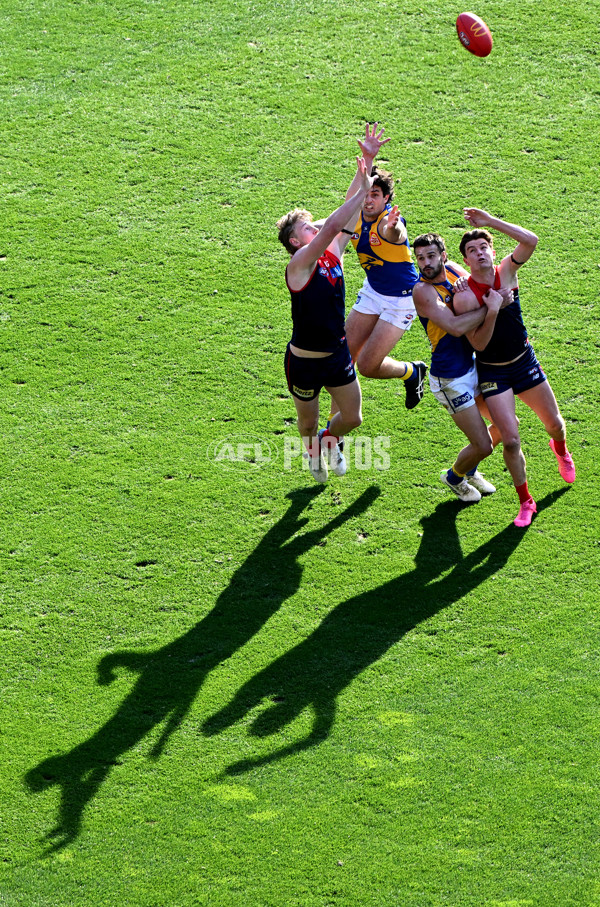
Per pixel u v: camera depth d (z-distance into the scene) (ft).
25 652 77.56
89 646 78.18
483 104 139.95
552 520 88.43
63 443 95.30
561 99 140.77
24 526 87.51
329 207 122.52
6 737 71.87
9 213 123.03
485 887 63.05
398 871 63.93
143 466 93.15
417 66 146.72
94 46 151.12
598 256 116.26
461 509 89.81
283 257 116.78
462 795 68.08
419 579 83.30
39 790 68.64
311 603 81.20
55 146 133.49
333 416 91.76
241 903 62.39
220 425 97.45
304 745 71.10
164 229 120.78
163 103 140.56
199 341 106.42
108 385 101.45
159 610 80.74
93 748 71.15
